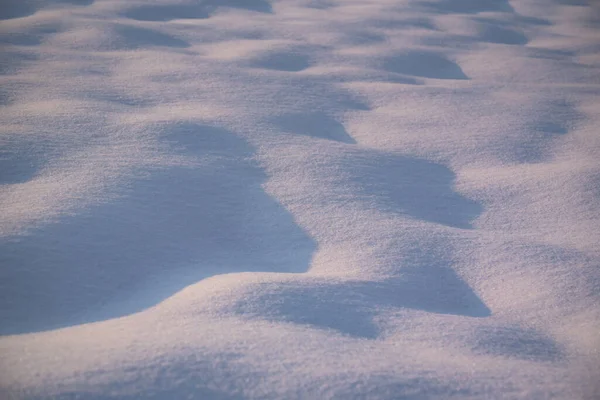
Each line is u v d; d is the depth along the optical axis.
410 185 2.71
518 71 5.04
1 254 1.76
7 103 3.17
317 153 2.88
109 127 2.89
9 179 2.28
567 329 1.70
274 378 1.25
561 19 7.70
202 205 2.32
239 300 1.59
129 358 1.24
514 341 1.60
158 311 1.58
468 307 1.85
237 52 4.91
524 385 1.35
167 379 1.19
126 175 2.38
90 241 1.92
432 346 1.52
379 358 1.39
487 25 6.75
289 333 1.45
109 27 5.16
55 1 6.26
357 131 3.38
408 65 5.09
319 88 4.07
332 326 1.56
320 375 1.27
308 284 1.73
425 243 2.15
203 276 1.90
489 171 2.92
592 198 2.56
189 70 4.16
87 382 1.16
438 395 1.27
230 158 2.75
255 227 2.27
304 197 2.46
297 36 5.77
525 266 2.03
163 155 2.64
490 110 3.79
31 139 2.63
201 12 6.66
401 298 1.81
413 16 7.01
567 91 4.39
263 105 3.54
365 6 7.52
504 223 2.42
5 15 5.70
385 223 2.28
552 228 2.36
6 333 1.52
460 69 5.18
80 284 1.75
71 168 2.40
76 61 4.21
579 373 1.46
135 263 1.90
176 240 2.09
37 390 1.13
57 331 1.50
